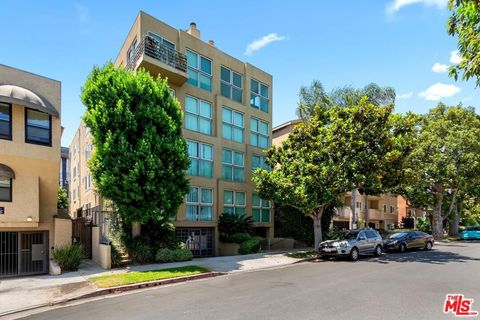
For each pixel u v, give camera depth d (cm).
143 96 1664
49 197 1712
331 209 2819
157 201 1620
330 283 1184
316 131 2220
